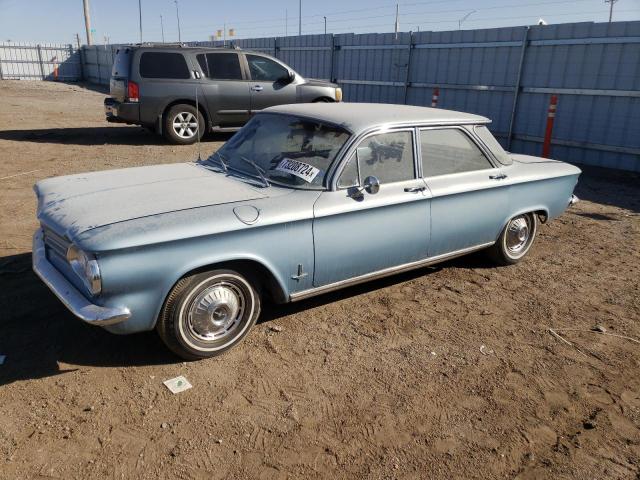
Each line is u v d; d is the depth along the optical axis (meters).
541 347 4.06
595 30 10.18
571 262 5.83
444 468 2.83
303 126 4.38
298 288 3.92
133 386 3.34
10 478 2.60
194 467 2.73
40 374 3.41
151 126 11.34
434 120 4.63
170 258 3.26
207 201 3.62
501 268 5.58
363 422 3.14
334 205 3.89
